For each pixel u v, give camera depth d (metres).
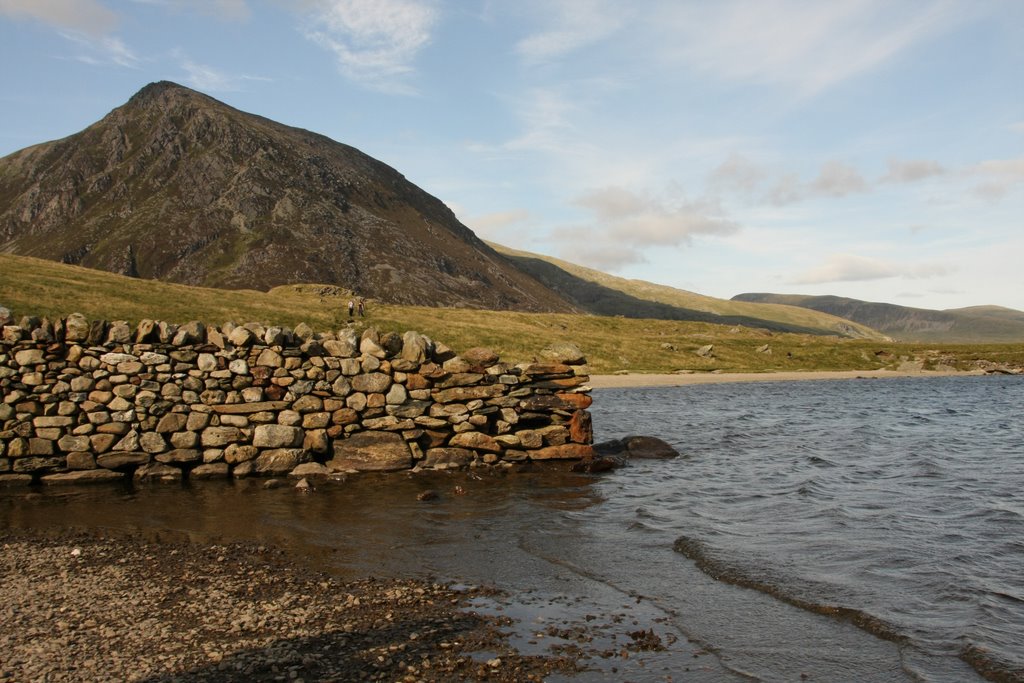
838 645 7.56
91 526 12.52
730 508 14.29
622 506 14.34
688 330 109.50
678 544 11.48
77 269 68.94
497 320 86.00
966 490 16.50
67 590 9.30
